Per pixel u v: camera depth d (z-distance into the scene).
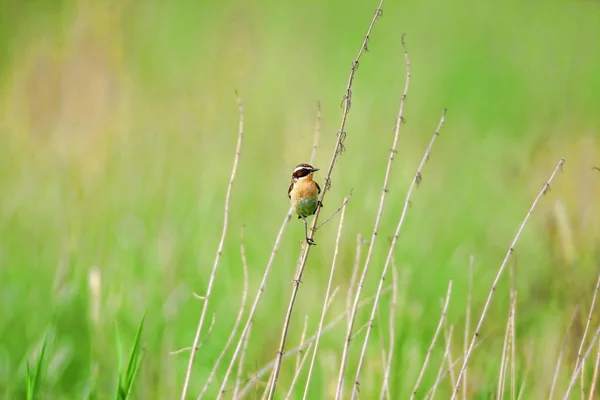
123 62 18.30
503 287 11.87
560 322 10.12
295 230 13.44
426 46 26.48
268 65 21.03
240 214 14.58
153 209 14.27
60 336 11.11
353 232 12.83
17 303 11.92
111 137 16.34
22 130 17.39
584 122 18.33
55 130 17.19
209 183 15.04
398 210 14.43
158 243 12.62
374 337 10.41
